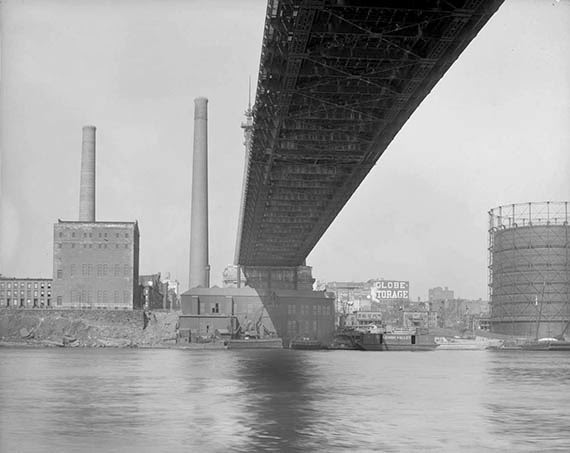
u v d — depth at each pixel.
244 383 81.38
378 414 54.38
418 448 40.94
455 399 65.19
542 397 67.38
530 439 43.94
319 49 81.50
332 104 96.38
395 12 74.12
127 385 78.62
